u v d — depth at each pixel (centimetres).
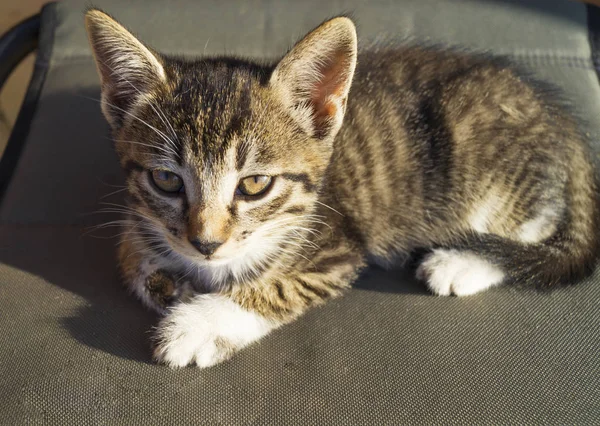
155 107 32
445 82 38
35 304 34
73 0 46
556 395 31
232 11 46
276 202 33
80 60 44
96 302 34
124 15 46
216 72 33
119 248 36
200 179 32
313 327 34
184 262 35
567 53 45
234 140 32
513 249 37
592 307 34
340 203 36
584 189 38
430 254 37
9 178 39
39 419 30
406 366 32
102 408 30
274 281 35
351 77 32
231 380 32
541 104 38
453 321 34
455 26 46
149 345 33
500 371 32
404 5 47
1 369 31
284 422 30
